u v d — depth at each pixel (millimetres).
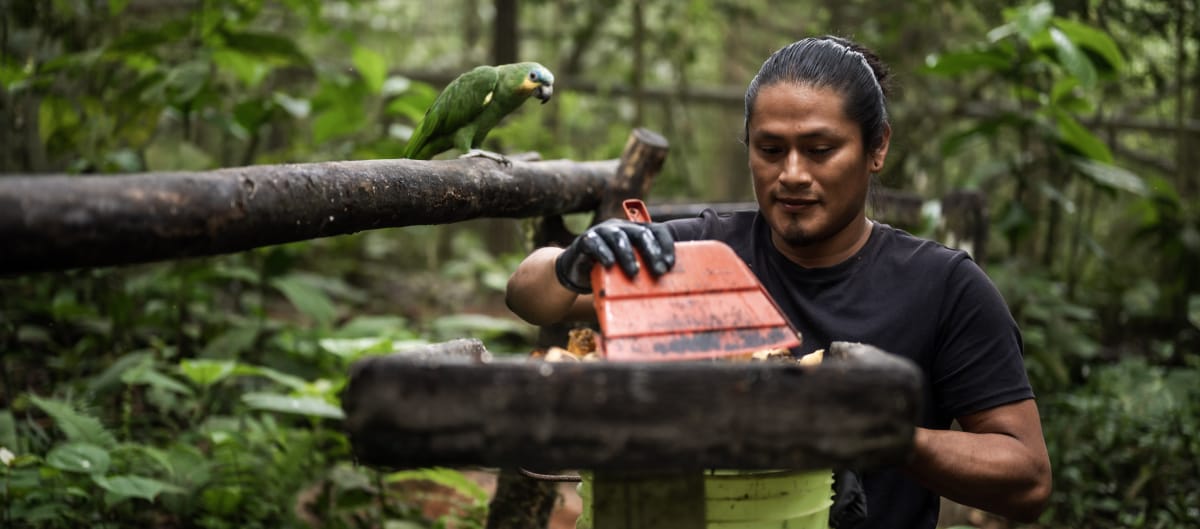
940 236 4895
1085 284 7801
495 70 2342
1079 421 4648
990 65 5711
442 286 8141
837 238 1809
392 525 3387
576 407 1020
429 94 5312
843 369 1039
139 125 4891
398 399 1023
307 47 10625
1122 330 6906
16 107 5371
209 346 4648
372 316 7074
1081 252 8812
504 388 1021
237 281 6121
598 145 11328
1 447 2986
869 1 9961
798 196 1656
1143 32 6871
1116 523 3967
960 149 6820
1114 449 4406
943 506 3598
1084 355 5547
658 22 11305
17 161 5832
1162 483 4066
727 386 1026
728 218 1975
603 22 10875
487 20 12617
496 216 2398
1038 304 5742
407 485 3943
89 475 2818
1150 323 6922
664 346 1275
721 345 1296
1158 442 4301
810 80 1643
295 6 5859
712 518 1419
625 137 9820
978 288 1787
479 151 2338
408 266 9656
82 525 2955
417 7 13328
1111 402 4906
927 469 1589
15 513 2760
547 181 2643
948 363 1779
